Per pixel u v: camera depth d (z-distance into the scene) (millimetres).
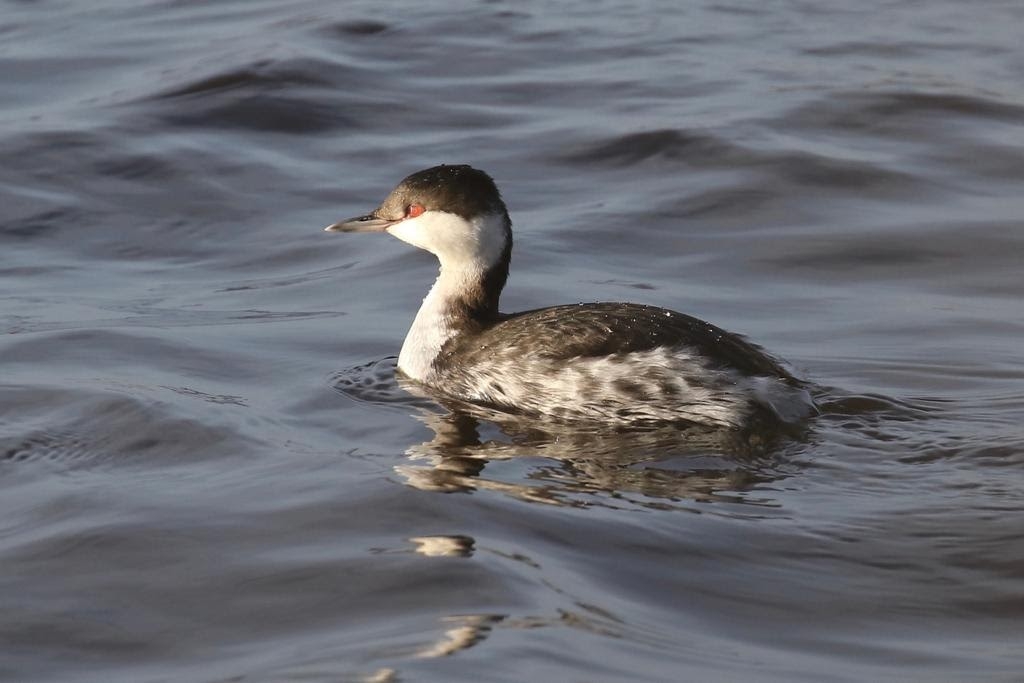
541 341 12727
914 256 16875
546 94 22297
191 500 10641
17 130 20328
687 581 9492
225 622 8930
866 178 19109
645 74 22984
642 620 8961
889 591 9477
